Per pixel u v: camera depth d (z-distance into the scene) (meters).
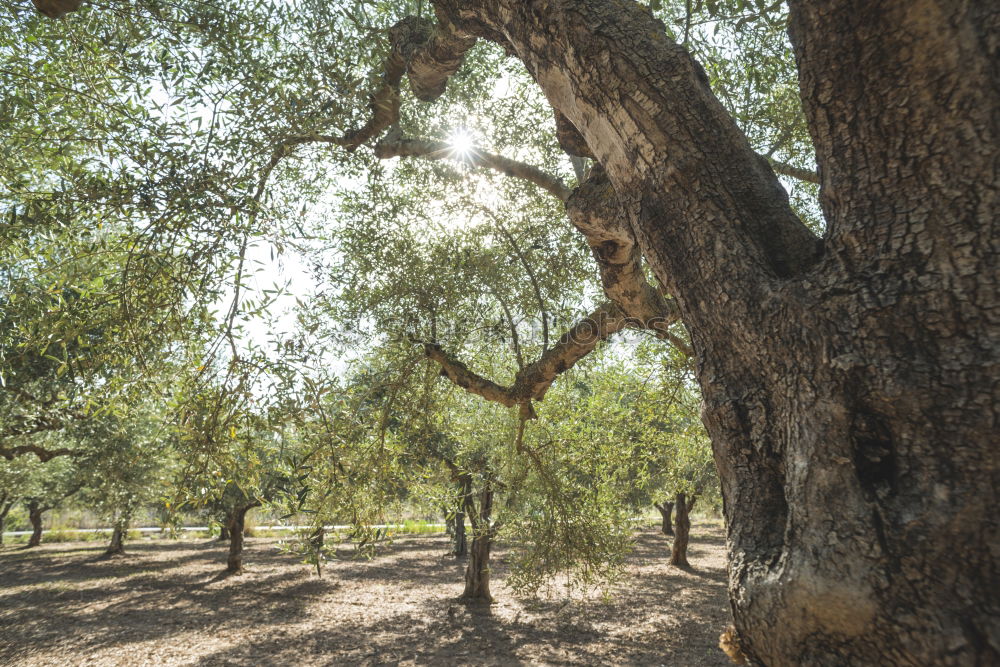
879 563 1.36
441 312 6.50
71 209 3.65
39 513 31.75
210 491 4.11
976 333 1.36
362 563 22.47
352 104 3.90
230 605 15.45
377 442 6.05
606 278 4.64
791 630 1.49
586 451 9.32
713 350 1.89
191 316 3.79
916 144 1.49
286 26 4.29
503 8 2.35
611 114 2.03
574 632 12.38
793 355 1.62
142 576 20.44
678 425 9.98
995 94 1.40
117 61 4.05
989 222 1.38
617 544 9.33
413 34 4.68
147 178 3.46
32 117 4.13
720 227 1.85
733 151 1.93
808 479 1.53
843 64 1.59
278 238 3.66
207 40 3.83
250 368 3.87
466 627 12.90
